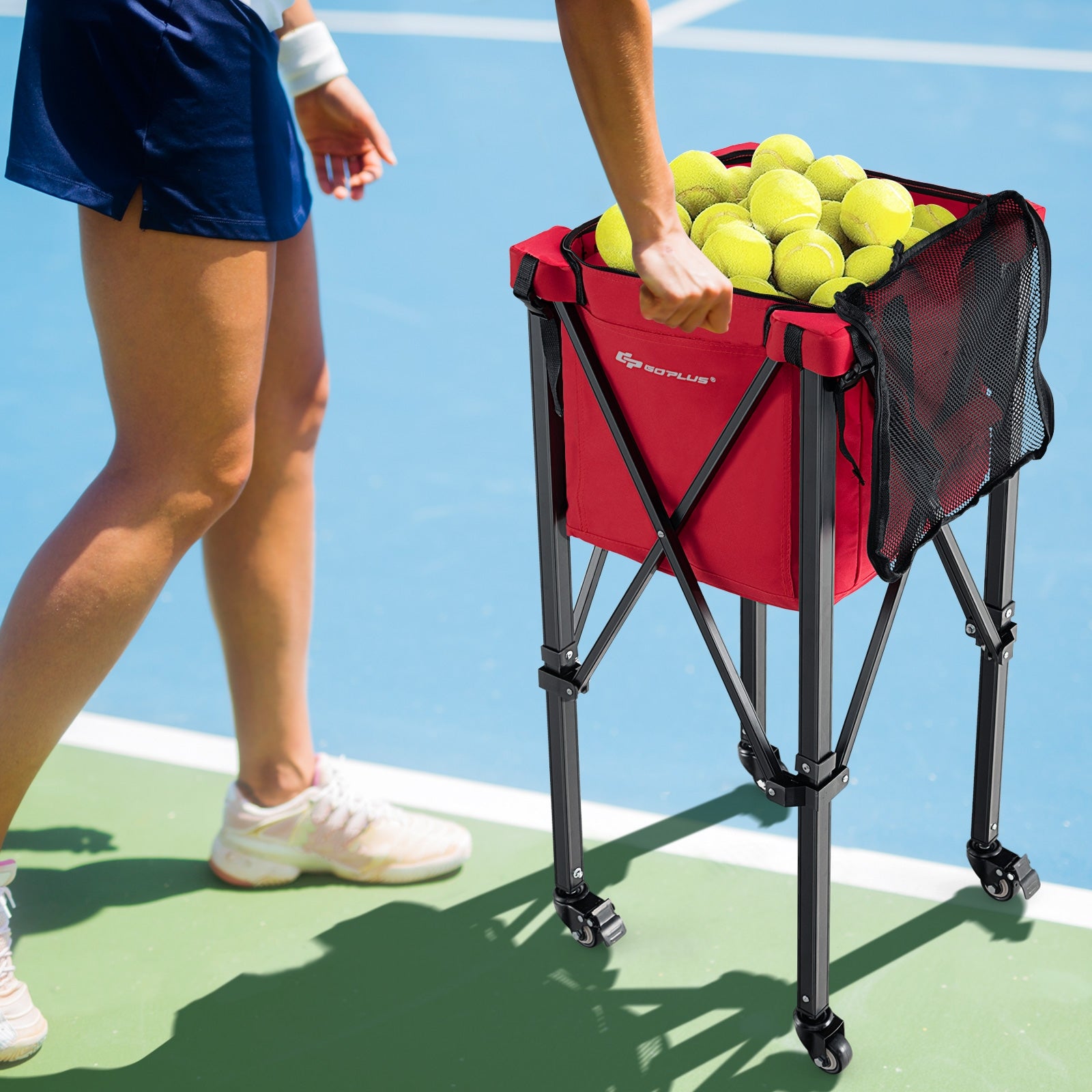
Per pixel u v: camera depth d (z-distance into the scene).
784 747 2.00
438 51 5.63
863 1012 1.53
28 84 1.38
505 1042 1.52
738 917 1.69
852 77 4.99
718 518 1.39
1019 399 1.48
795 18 5.69
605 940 1.64
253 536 1.64
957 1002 1.54
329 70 1.74
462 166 4.52
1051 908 1.68
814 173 1.47
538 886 1.77
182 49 1.33
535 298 1.41
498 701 2.21
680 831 1.86
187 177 1.36
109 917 1.73
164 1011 1.58
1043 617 2.31
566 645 1.57
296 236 1.59
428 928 1.70
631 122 1.21
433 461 2.95
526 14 6.05
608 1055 1.49
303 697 1.76
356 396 3.22
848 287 1.21
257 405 1.60
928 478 1.35
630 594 1.50
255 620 1.67
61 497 2.86
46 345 3.55
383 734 2.14
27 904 1.75
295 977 1.63
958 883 1.73
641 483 1.41
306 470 1.67
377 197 4.32
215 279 1.40
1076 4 5.58
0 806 1.51
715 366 1.30
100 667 1.48
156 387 1.43
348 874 1.79
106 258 1.40
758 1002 1.56
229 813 1.79
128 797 1.97
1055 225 3.69
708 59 5.30
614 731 2.12
